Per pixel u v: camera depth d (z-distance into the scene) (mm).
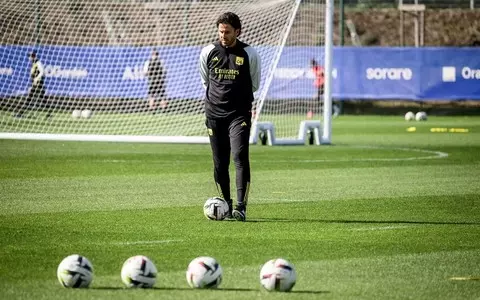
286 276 17875
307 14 68875
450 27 99625
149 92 73688
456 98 85250
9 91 71188
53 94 73875
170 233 25219
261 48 65312
